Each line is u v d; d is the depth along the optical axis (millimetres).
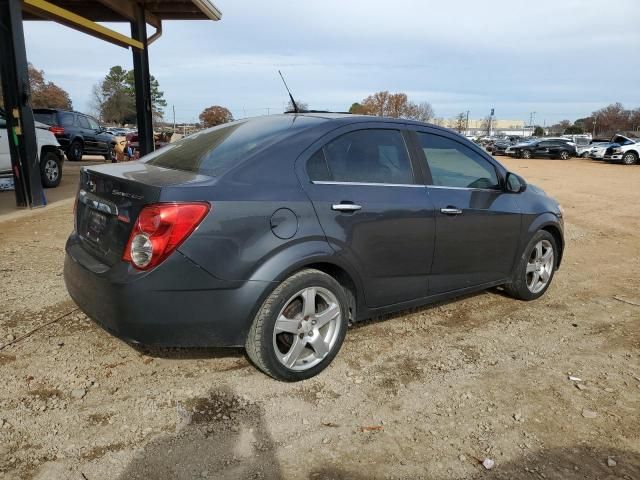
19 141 8656
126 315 2811
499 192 4500
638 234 8859
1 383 3170
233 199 2939
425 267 3928
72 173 15266
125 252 2869
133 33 12922
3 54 8367
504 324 4453
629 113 100125
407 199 3721
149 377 3311
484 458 2664
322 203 3268
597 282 5902
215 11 13375
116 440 2695
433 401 3180
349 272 3439
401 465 2594
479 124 128250
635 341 4203
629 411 3143
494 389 3348
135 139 22656
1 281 4977
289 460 2598
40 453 2576
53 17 9703
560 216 5203
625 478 2551
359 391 3256
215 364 3504
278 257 3057
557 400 3244
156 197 2779
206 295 2887
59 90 80250
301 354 3352
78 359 3492
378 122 3805
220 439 2738
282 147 3279
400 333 4160
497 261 4535
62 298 4566
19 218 8055
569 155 36344
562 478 2537
